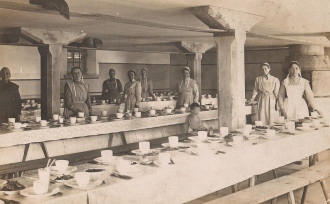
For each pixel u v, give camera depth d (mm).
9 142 6309
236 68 7023
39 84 13258
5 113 8477
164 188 3902
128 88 10906
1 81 8547
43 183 3098
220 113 7199
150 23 5656
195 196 4250
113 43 12812
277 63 15117
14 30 8875
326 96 12117
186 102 11062
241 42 7082
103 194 3340
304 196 5633
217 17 6602
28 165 4945
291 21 8453
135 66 16797
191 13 6988
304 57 12336
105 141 8391
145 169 3953
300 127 6539
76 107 8547
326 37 10445
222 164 4590
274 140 5492
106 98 12359
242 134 6023
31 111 10180
